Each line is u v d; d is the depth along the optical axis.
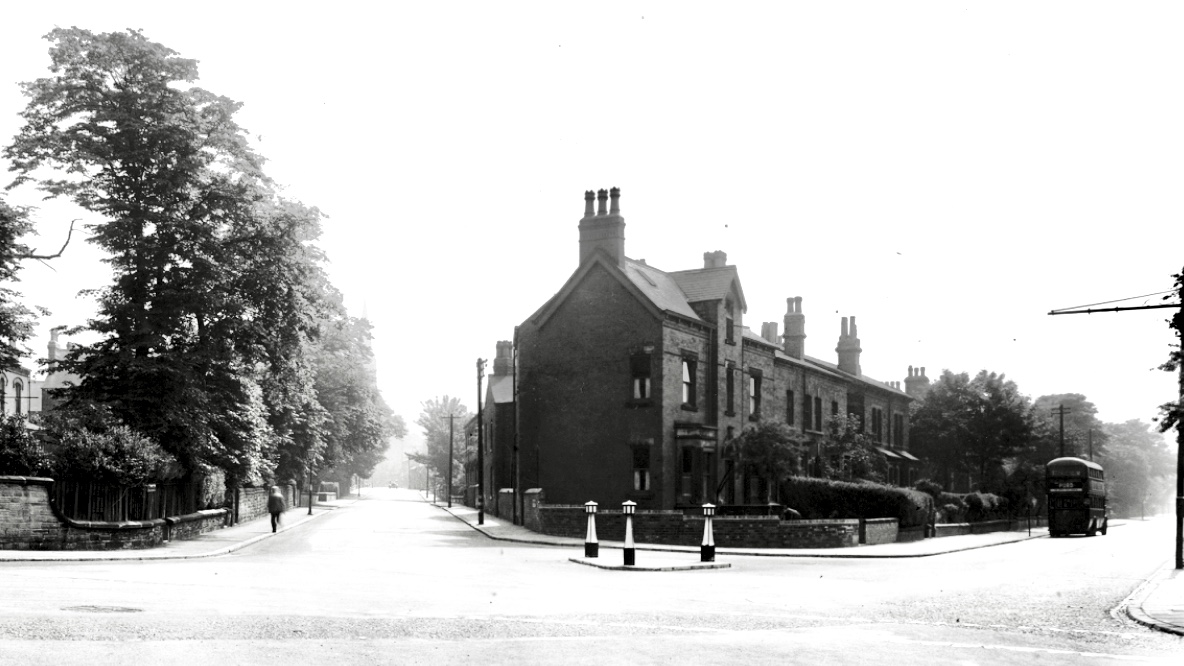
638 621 12.67
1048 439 74.06
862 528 36.59
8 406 75.38
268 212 36.75
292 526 44.91
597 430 41.62
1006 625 13.36
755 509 37.09
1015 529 60.34
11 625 10.05
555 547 33.22
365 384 73.06
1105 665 9.98
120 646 9.16
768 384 48.81
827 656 10.05
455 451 106.50
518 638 10.77
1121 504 124.94
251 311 35.00
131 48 33.09
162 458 29.42
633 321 41.16
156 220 32.38
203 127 34.22
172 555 24.78
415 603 14.13
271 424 50.88
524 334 44.31
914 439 69.50
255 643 9.73
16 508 24.53
